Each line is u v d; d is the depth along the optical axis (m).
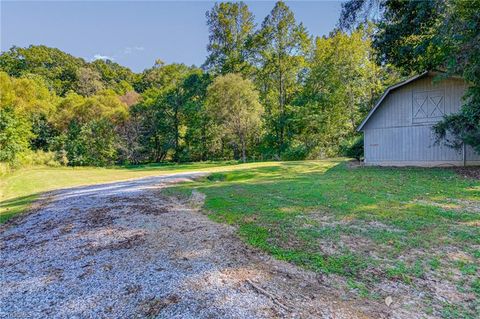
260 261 3.67
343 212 5.65
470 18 9.23
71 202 8.70
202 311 2.63
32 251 4.71
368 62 24.72
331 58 26.45
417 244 3.92
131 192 9.79
